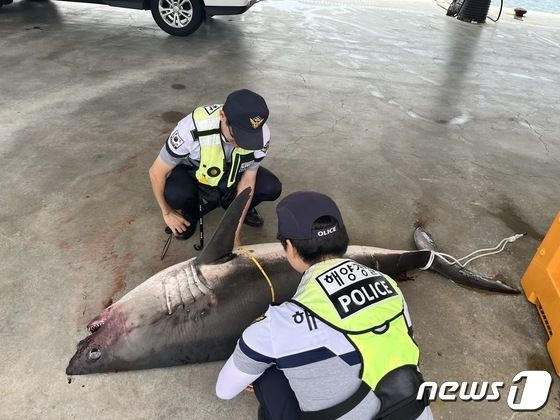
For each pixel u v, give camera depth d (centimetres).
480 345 216
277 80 471
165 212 237
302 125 389
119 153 327
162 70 468
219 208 284
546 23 875
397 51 604
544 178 353
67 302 215
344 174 330
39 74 435
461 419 184
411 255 239
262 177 255
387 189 320
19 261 232
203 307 185
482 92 502
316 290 124
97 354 175
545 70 594
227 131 198
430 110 444
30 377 184
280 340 122
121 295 221
